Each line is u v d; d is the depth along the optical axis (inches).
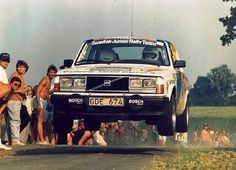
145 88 534.3
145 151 610.9
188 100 682.2
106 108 534.3
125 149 658.8
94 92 535.5
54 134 783.1
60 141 576.1
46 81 750.5
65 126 565.9
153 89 534.0
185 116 667.4
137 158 516.1
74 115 542.0
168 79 552.4
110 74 535.2
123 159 508.4
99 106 534.0
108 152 598.2
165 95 537.3
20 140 724.7
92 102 533.3
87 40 621.9
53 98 542.0
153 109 533.3
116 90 534.6
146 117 552.4
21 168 461.1
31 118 757.3
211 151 567.2
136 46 608.1
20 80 671.1
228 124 3048.7
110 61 592.7
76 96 535.2
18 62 673.6
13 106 671.1
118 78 534.3
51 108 774.5
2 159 523.2
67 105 538.9
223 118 3326.8
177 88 597.0
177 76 601.9
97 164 474.6
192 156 516.4
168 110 545.3
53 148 659.4
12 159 522.0
